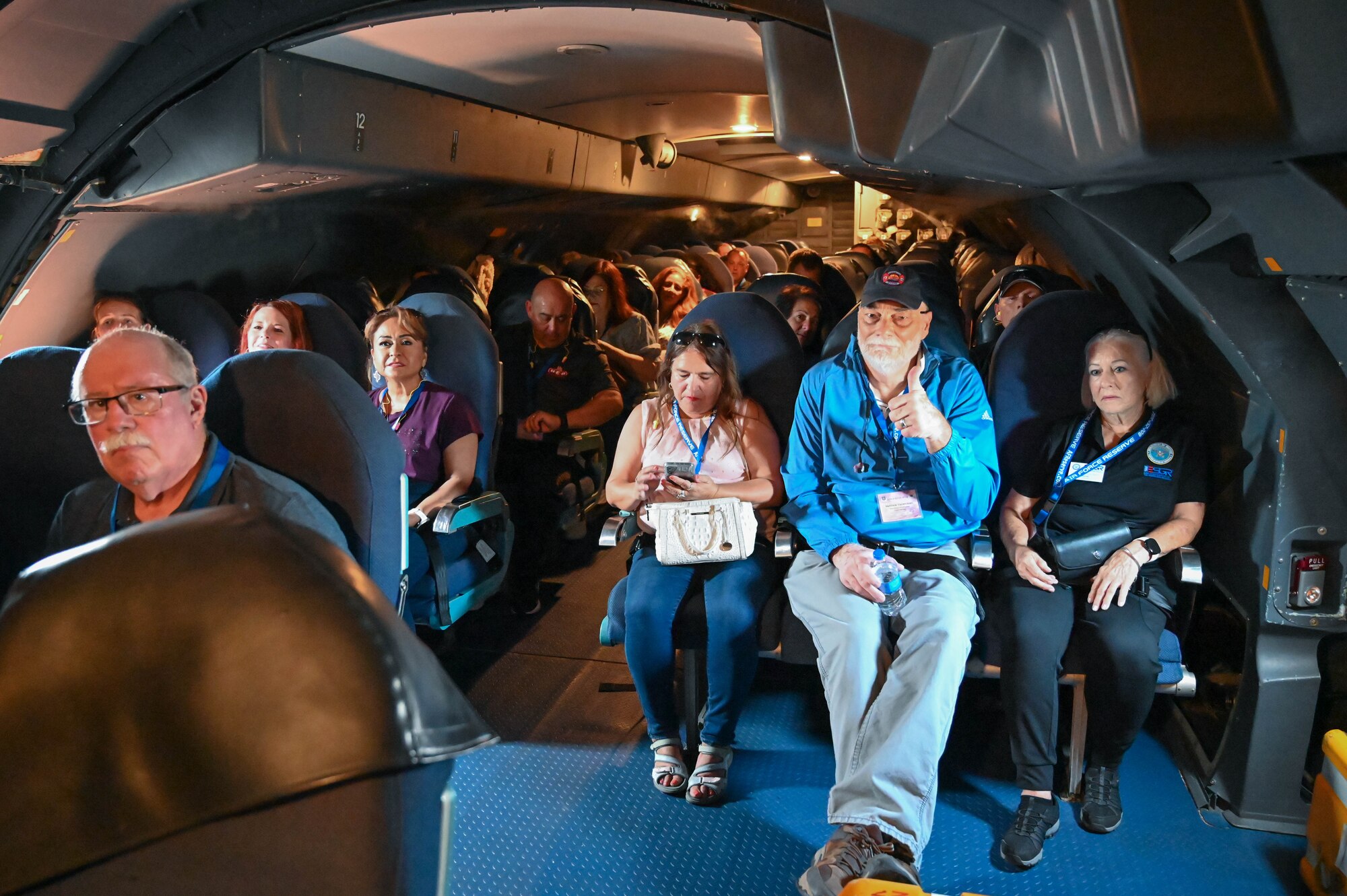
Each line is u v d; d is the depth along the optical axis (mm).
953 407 2916
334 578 617
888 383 2928
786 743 3242
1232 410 2795
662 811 2859
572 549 5051
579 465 4602
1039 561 2762
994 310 4469
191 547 613
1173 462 2814
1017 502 3033
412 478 3545
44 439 2463
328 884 589
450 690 650
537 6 3098
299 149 3588
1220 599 3150
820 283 5441
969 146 2254
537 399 4555
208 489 2127
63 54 3053
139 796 572
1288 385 2432
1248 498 2703
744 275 10000
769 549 3143
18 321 3754
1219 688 3078
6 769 574
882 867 2350
